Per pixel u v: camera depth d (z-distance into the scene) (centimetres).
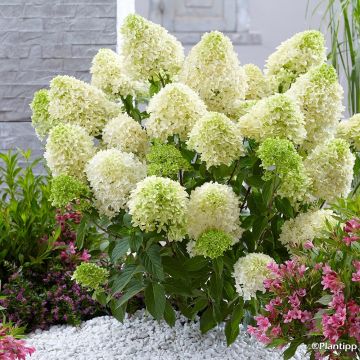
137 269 225
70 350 262
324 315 193
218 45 231
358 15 354
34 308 291
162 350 255
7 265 298
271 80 250
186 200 210
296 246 221
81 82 237
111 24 405
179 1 509
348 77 355
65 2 404
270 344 208
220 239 211
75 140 224
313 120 224
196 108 223
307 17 514
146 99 264
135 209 207
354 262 196
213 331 264
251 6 517
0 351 209
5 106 408
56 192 218
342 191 227
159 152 220
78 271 240
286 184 218
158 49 237
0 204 311
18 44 406
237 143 217
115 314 252
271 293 217
